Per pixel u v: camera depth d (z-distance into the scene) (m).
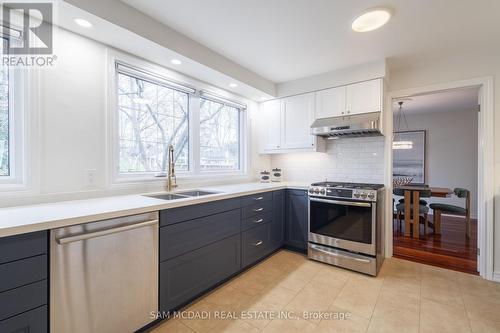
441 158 5.55
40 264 1.14
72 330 1.25
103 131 1.92
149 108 2.36
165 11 1.79
